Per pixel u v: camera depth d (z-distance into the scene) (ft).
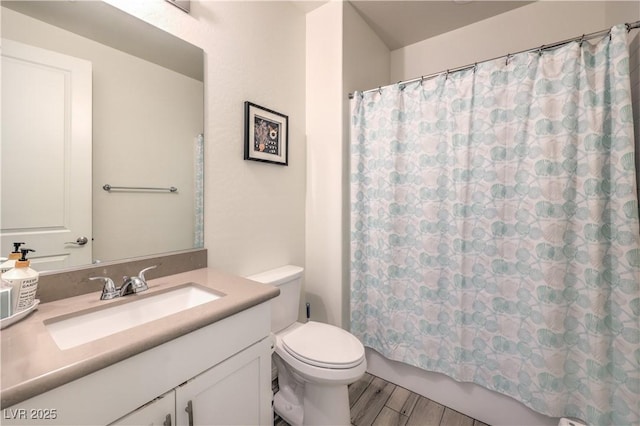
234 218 5.08
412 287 5.52
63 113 3.19
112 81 3.57
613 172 3.84
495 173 4.61
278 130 5.88
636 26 3.73
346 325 6.39
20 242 2.91
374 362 6.18
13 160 2.86
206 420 2.84
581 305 4.03
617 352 3.79
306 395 4.59
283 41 6.01
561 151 4.10
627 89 3.70
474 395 4.98
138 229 3.86
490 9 6.31
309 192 6.71
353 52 6.37
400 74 7.84
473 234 4.86
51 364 1.90
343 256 6.24
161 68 4.03
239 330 3.15
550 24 5.97
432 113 5.20
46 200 3.08
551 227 4.12
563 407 4.14
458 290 4.93
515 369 4.50
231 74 4.94
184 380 2.63
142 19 3.82
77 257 3.32
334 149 6.24
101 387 2.09
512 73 4.47
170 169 4.18
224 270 4.92
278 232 6.02
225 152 4.89
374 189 5.94
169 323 2.51
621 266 3.74
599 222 3.86
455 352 4.98
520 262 4.44
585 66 3.97
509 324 4.56
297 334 4.92
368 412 5.13
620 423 3.74
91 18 3.38
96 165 3.45
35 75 2.99
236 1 5.02
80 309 2.88
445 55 7.18
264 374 3.51
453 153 4.99
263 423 3.53
